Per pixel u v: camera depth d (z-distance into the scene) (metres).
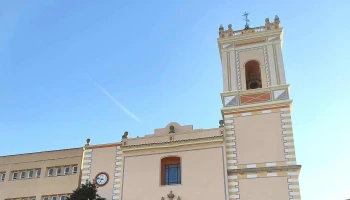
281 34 39.72
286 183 31.31
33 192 38.97
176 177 34.66
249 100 36.31
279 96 35.62
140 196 33.84
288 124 33.81
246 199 31.42
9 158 41.91
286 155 32.44
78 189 32.56
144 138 36.81
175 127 36.91
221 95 37.22
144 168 35.09
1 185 40.31
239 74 38.44
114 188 35.19
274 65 37.72
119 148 37.25
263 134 33.91
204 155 34.09
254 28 40.81
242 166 32.91
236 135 34.50
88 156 37.75
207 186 32.62
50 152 40.84
